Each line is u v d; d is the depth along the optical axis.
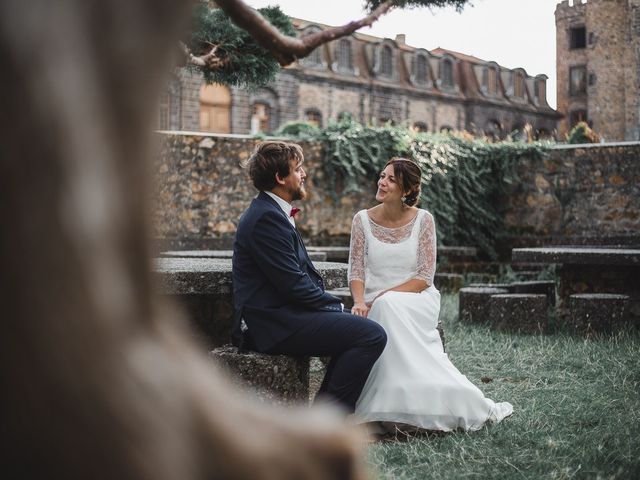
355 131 11.77
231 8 1.84
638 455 3.24
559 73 41.62
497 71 43.03
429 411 3.72
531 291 8.80
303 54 1.94
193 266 4.54
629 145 11.24
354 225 4.38
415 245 4.25
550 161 11.86
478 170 12.20
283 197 3.76
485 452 3.38
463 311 7.58
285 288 3.52
